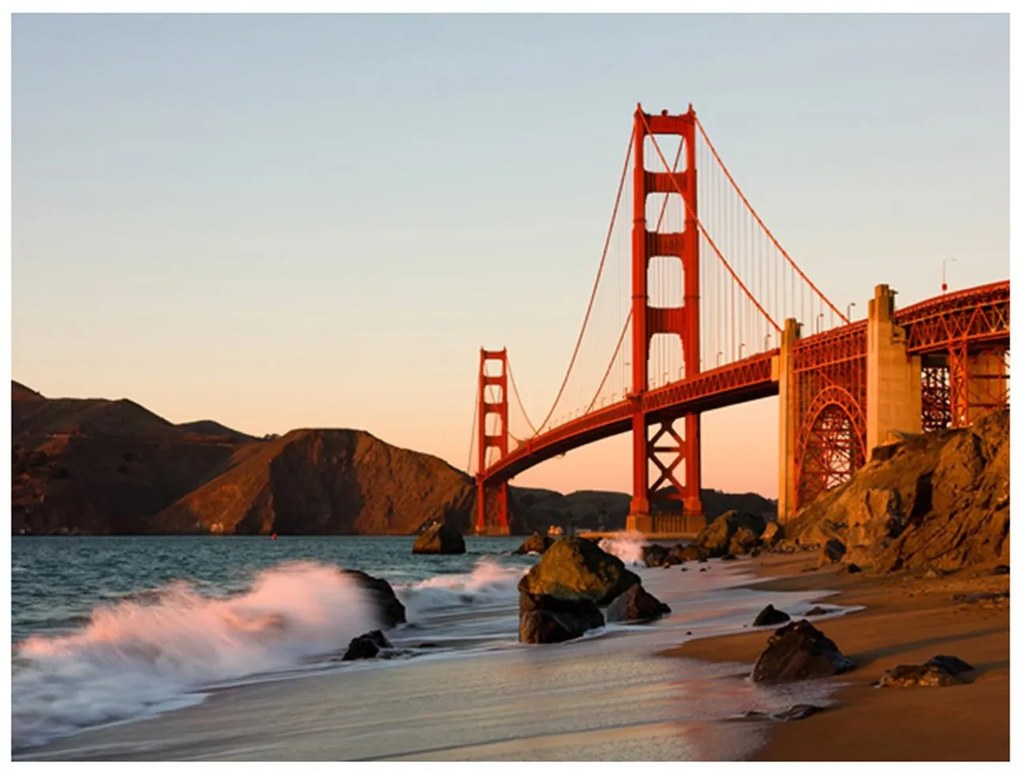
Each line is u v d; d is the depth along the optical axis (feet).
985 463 113.50
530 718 46.34
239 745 45.85
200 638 77.61
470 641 85.35
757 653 61.36
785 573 141.69
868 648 56.13
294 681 65.87
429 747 41.91
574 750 38.73
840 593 96.94
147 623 79.61
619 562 97.19
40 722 53.83
